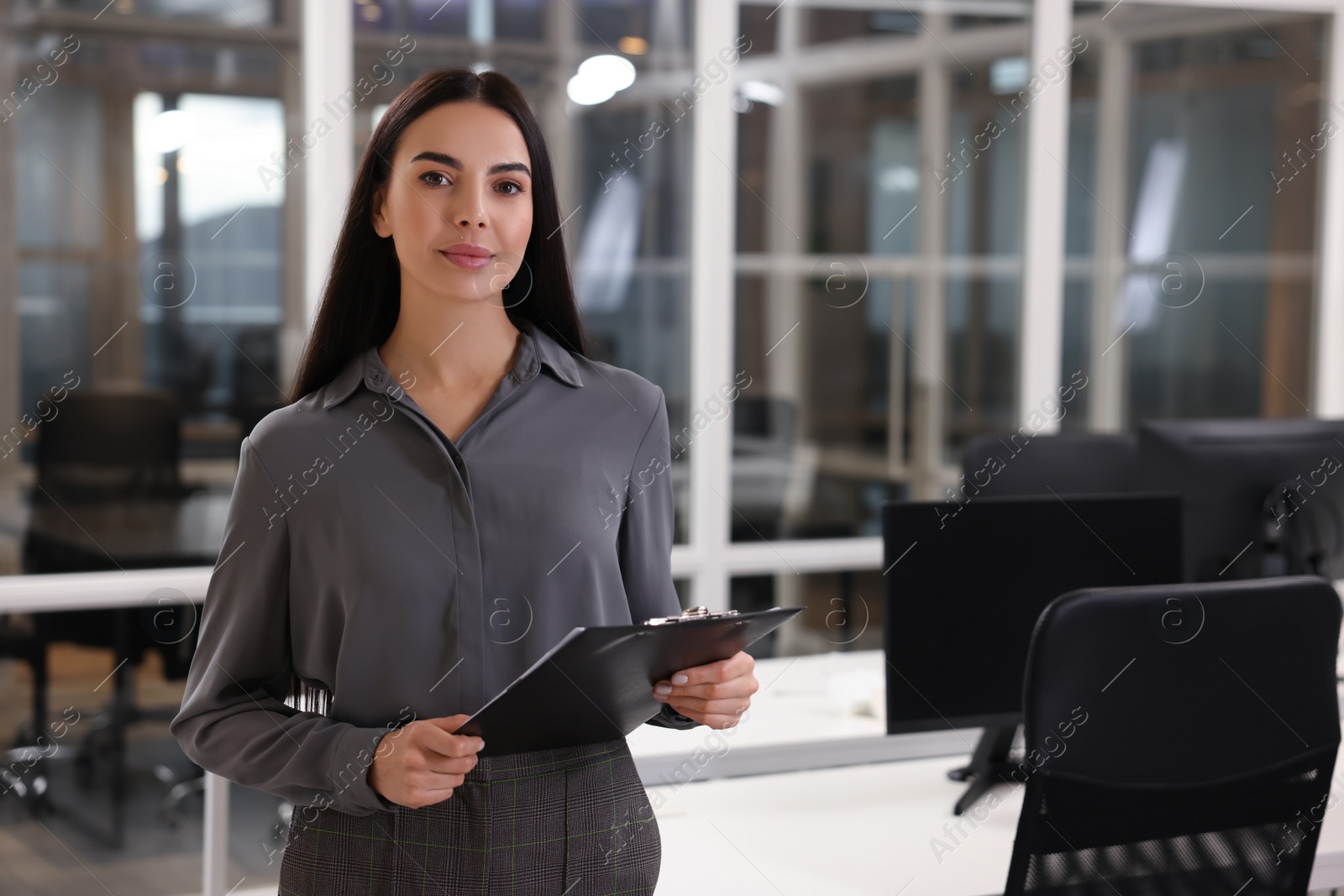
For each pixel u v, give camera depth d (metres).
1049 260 4.01
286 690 1.36
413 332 1.30
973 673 2.09
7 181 3.41
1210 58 4.09
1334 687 1.62
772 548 3.91
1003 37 3.96
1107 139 4.07
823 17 3.84
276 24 3.49
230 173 3.53
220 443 3.61
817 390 3.95
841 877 1.76
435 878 1.21
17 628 3.38
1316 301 4.27
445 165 1.22
